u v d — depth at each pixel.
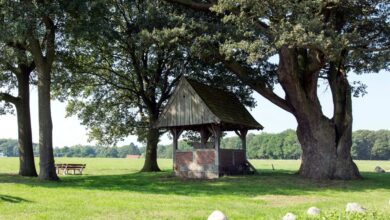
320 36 21.06
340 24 27.92
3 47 28.11
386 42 27.12
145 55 39.91
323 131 29.22
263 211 14.37
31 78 35.81
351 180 28.36
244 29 25.05
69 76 38.84
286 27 22.47
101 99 42.78
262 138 165.75
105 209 14.04
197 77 37.56
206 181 27.44
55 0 24.61
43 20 26.14
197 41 27.59
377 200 18.61
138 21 29.89
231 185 24.56
